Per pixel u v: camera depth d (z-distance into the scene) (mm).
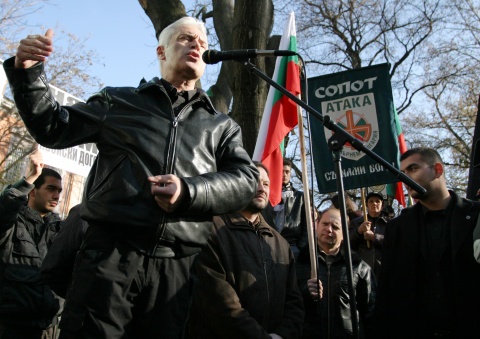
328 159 4543
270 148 4883
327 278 3955
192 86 2344
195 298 3008
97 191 1980
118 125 2041
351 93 4621
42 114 1936
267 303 3113
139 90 2152
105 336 1823
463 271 3170
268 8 7438
